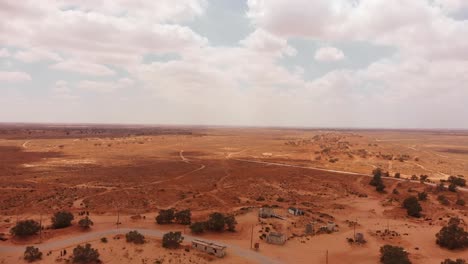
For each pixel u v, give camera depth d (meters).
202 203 109.62
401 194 131.88
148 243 71.56
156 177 149.38
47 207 100.50
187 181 142.50
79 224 80.56
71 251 66.00
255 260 66.19
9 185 126.00
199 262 63.62
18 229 73.19
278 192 129.88
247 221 90.50
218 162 196.50
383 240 81.31
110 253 65.69
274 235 75.69
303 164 193.75
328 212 106.94
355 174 164.00
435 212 109.81
